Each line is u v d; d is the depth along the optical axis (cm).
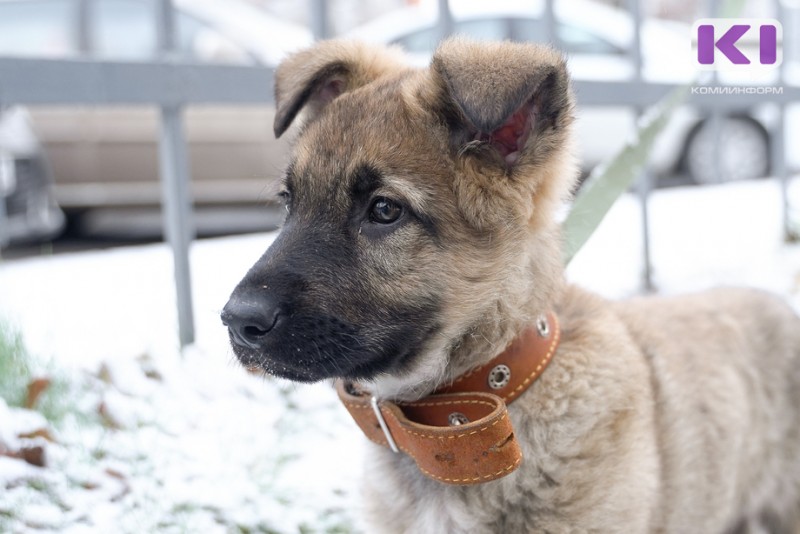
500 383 74
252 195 210
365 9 291
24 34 204
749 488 88
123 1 202
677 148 258
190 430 99
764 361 89
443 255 74
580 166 79
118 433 95
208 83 114
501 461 71
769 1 183
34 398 97
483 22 210
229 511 87
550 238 77
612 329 78
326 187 75
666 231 196
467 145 73
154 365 109
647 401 77
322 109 82
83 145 204
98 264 169
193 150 205
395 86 77
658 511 77
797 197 229
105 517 84
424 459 73
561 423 74
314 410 107
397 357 74
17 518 82
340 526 89
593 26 220
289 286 73
